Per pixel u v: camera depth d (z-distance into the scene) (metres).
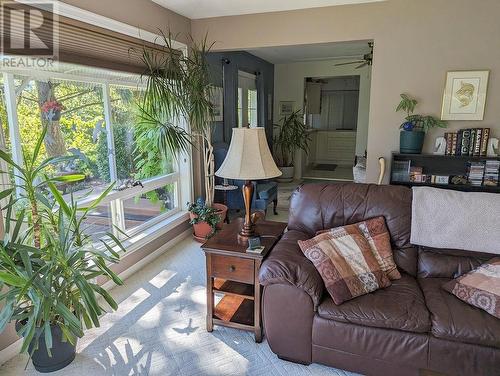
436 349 1.63
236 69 5.27
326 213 2.31
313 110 9.05
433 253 2.11
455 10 3.12
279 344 1.93
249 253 2.00
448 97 3.26
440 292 1.86
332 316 1.77
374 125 3.53
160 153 3.61
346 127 9.50
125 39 2.77
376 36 3.36
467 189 3.31
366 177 3.65
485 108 3.21
